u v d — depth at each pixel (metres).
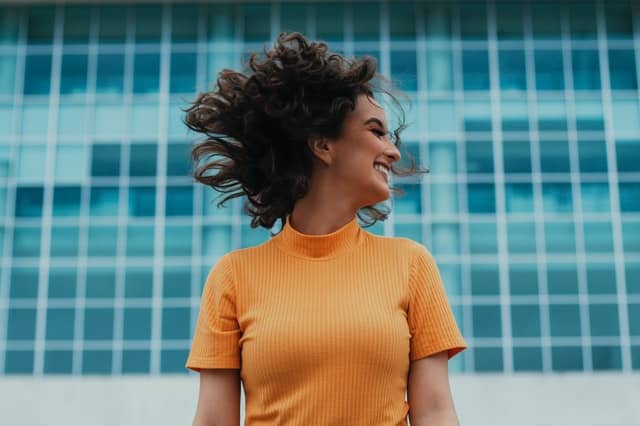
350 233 1.52
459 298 10.64
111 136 11.26
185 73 11.45
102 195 11.05
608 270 10.72
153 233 10.88
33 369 10.50
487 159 11.08
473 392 9.95
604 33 11.51
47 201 11.05
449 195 10.95
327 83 1.54
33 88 11.43
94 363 10.50
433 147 11.10
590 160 11.08
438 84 11.34
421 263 1.51
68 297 10.71
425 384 1.46
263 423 1.42
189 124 1.65
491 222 10.86
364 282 1.46
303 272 1.48
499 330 10.55
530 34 11.51
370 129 1.54
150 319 10.62
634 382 9.92
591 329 10.53
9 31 11.60
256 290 1.48
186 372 10.40
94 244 10.88
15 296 10.72
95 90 11.41
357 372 1.38
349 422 1.36
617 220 10.86
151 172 11.10
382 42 11.49
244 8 11.64
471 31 11.52
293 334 1.39
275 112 1.53
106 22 11.63
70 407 9.97
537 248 10.80
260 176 1.63
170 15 11.65
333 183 1.54
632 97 11.30
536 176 11.02
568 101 11.28
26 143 11.23
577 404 9.89
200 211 10.92
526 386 9.93
